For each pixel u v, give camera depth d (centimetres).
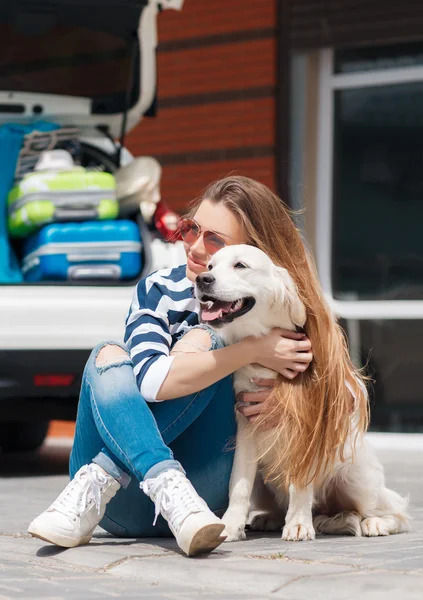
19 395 538
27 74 608
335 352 333
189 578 281
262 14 815
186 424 328
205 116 848
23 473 588
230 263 322
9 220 576
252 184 346
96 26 594
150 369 319
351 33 771
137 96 632
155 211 602
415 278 771
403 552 308
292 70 803
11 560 316
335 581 265
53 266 554
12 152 591
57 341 543
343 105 799
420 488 504
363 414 343
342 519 356
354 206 795
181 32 858
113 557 306
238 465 343
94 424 326
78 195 562
